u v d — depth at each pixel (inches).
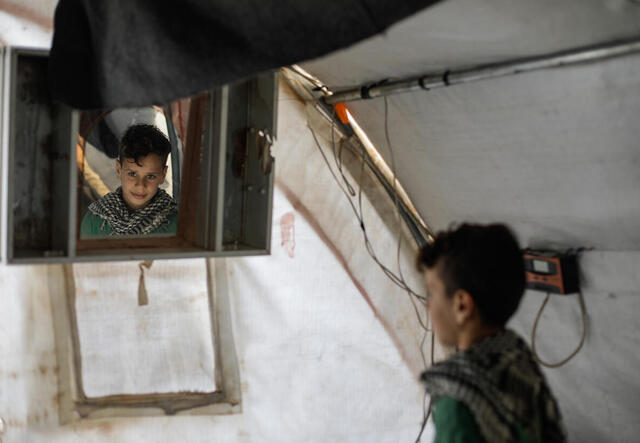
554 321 83.0
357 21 42.5
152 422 82.6
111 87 57.0
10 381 75.3
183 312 83.8
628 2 47.8
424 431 98.7
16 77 65.7
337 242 92.7
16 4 72.4
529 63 58.4
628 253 73.2
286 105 87.1
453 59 63.7
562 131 65.4
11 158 64.1
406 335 98.3
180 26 51.4
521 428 35.9
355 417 94.3
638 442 77.4
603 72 56.9
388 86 74.0
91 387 79.5
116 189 105.6
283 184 88.1
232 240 80.7
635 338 73.8
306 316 91.0
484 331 40.0
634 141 61.1
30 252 68.5
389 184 95.3
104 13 57.5
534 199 76.5
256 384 88.1
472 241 39.9
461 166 80.8
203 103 76.4
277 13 46.0
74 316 78.5
